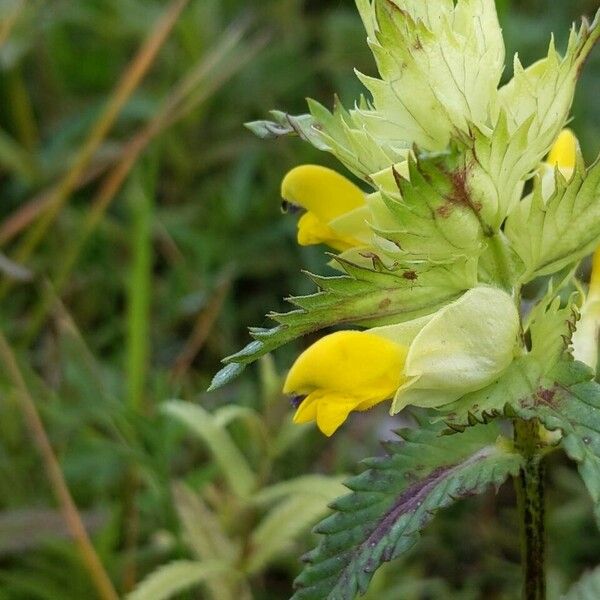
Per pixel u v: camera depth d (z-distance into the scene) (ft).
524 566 0.66
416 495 0.64
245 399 0.95
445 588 0.90
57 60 1.35
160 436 0.85
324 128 0.65
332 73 1.30
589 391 0.61
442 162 0.60
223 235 1.17
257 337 0.61
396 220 0.61
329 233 0.67
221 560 0.80
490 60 0.63
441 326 0.62
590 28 0.62
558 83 0.63
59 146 1.24
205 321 1.00
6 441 0.94
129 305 0.99
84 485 0.92
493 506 0.97
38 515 0.83
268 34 1.20
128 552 0.87
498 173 0.61
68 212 1.17
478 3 0.63
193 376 1.07
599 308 0.66
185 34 1.30
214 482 0.92
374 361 0.61
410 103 0.62
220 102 1.28
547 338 0.63
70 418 0.90
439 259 0.62
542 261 0.63
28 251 1.06
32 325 1.00
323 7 1.43
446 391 0.62
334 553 0.63
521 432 0.65
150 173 1.05
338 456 0.93
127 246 1.15
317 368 0.61
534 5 1.35
